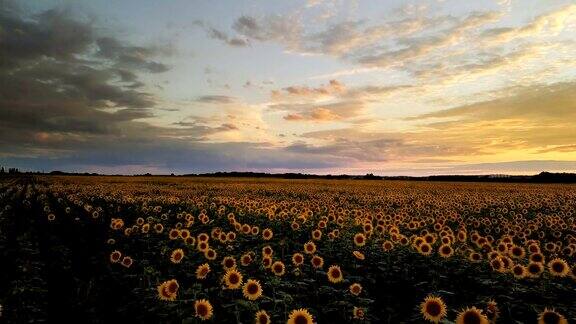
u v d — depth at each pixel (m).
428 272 11.10
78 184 57.97
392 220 19.02
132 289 9.65
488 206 32.16
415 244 11.76
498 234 19.19
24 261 11.70
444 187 65.56
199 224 20.61
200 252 12.31
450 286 10.25
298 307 8.12
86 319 7.90
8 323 7.57
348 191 50.41
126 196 35.09
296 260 10.05
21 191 40.12
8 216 21.73
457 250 12.32
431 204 32.00
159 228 15.62
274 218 20.58
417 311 8.16
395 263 12.04
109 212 25.61
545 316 6.34
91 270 11.48
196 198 34.53
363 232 16.05
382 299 9.44
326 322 7.96
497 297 8.98
